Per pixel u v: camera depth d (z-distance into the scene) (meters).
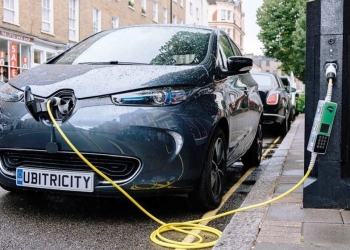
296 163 6.51
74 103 3.78
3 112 4.00
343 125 3.88
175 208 4.53
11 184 3.96
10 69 19.67
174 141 3.80
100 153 3.67
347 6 3.87
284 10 37.78
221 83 4.68
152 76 3.98
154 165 3.73
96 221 4.06
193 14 48.78
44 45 22.00
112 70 4.12
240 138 5.45
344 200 3.88
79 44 5.37
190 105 3.96
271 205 4.05
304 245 3.09
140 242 3.54
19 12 19.89
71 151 3.71
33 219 4.07
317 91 4.05
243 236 3.31
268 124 11.34
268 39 38.47
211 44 4.99
